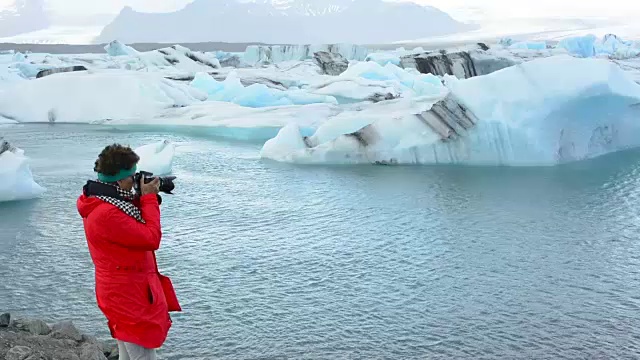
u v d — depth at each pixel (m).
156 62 58.62
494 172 19.89
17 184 16.72
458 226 14.03
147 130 31.69
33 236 13.43
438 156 21.33
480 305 9.64
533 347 8.26
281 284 10.54
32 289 10.32
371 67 45.06
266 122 29.81
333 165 21.55
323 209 15.64
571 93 20.44
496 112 20.69
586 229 13.76
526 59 50.62
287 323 8.99
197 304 9.66
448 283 10.57
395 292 10.17
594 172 19.73
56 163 22.08
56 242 12.98
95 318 9.19
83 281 10.70
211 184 18.61
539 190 17.45
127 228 3.83
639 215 14.89
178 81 47.12
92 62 67.12
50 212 15.48
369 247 12.56
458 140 21.11
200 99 39.41
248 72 54.88
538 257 11.91
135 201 4.03
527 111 20.56
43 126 33.34
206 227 14.04
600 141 22.81
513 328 8.84
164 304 4.14
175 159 22.98
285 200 16.58
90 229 3.87
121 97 35.09
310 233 13.56
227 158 23.19
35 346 5.69
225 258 11.88
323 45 68.69
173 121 32.34
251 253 12.19
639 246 12.57
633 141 23.69
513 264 11.52
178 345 8.29
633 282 10.62
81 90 35.72
